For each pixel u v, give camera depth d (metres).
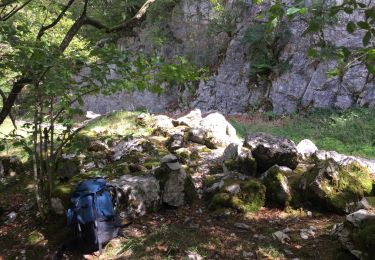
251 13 17.89
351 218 3.66
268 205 4.77
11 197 5.79
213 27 18.67
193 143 7.40
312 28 2.29
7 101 4.39
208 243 4.04
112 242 4.11
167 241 4.10
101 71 3.93
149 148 6.81
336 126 11.55
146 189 4.71
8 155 7.23
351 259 3.56
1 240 4.57
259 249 3.87
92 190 4.02
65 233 4.40
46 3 7.16
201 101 18.16
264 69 16.52
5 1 4.19
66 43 4.55
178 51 20.19
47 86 3.71
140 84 4.00
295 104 14.96
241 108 16.78
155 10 19.92
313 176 4.73
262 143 5.47
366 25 2.13
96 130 8.66
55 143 6.75
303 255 3.75
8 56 3.75
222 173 5.64
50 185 4.88
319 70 14.60
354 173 4.92
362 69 13.67
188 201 4.96
